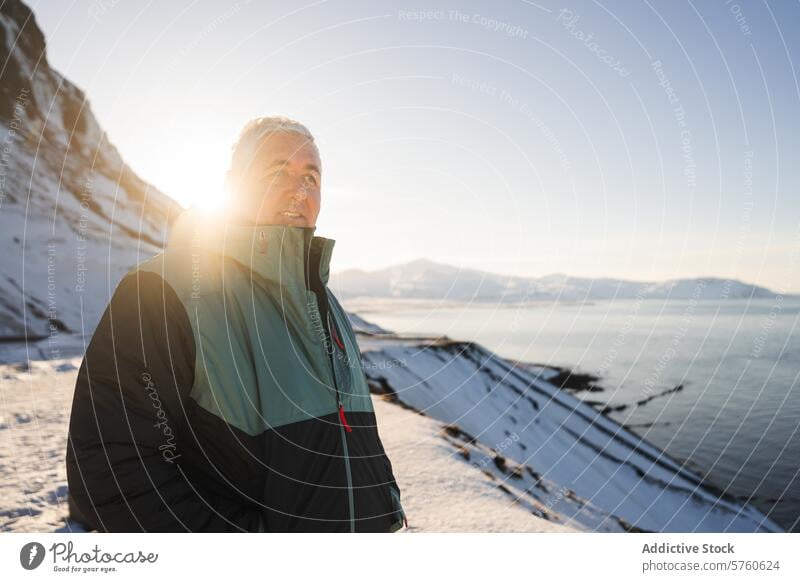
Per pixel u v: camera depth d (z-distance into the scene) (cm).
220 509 131
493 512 380
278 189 152
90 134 3047
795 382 6231
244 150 155
